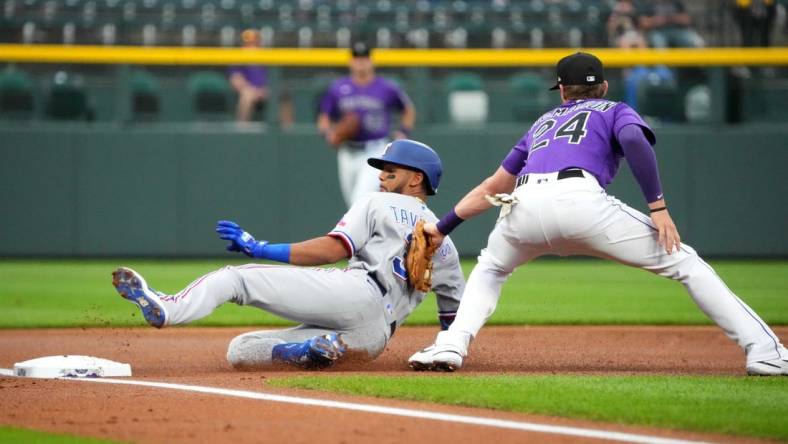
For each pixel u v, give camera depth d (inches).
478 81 2150.6
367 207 826.2
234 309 1422.2
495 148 2134.6
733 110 2148.1
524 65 2110.0
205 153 2140.7
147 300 761.6
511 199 794.2
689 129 2130.9
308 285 805.2
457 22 2529.5
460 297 880.9
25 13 2454.5
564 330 1179.3
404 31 2460.6
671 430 599.8
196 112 2144.4
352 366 852.6
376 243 831.7
